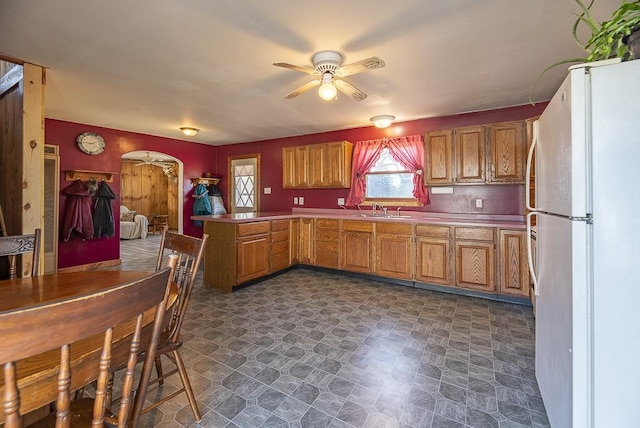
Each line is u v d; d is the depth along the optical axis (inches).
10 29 78.2
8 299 46.0
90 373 29.5
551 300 52.7
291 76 108.2
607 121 38.2
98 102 138.0
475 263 130.4
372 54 91.0
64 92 124.6
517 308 119.5
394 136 172.6
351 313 114.0
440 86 117.5
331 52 88.5
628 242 37.4
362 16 72.6
